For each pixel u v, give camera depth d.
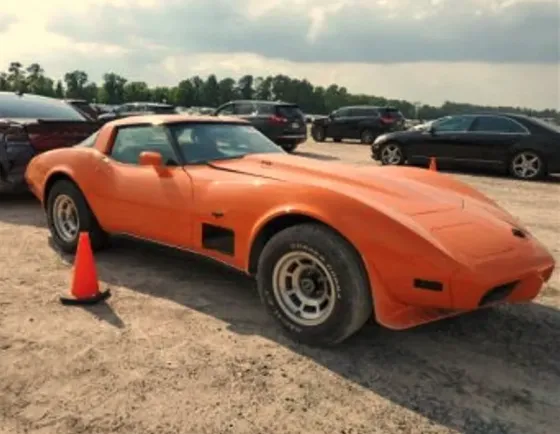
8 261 5.27
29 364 3.30
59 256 5.46
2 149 7.38
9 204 8.06
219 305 4.25
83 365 3.29
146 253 5.50
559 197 9.62
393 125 22.25
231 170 4.22
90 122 8.12
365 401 2.98
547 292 4.61
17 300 4.29
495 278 3.10
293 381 3.16
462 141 12.59
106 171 4.96
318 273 3.51
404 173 4.32
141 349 3.50
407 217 3.34
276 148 5.06
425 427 2.76
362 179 3.81
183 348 3.53
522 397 3.04
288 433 2.69
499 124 12.16
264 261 3.66
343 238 3.33
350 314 3.32
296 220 3.67
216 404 2.92
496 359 3.47
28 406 2.88
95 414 2.82
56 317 3.98
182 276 4.88
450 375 3.27
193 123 4.88
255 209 3.76
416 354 3.51
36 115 7.87
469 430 2.74
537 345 3.67
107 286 4.61
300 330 3.56
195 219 4.17
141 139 4.86
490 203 4.11
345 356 3.46
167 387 3.07
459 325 3.94
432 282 3.10
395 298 3.24
